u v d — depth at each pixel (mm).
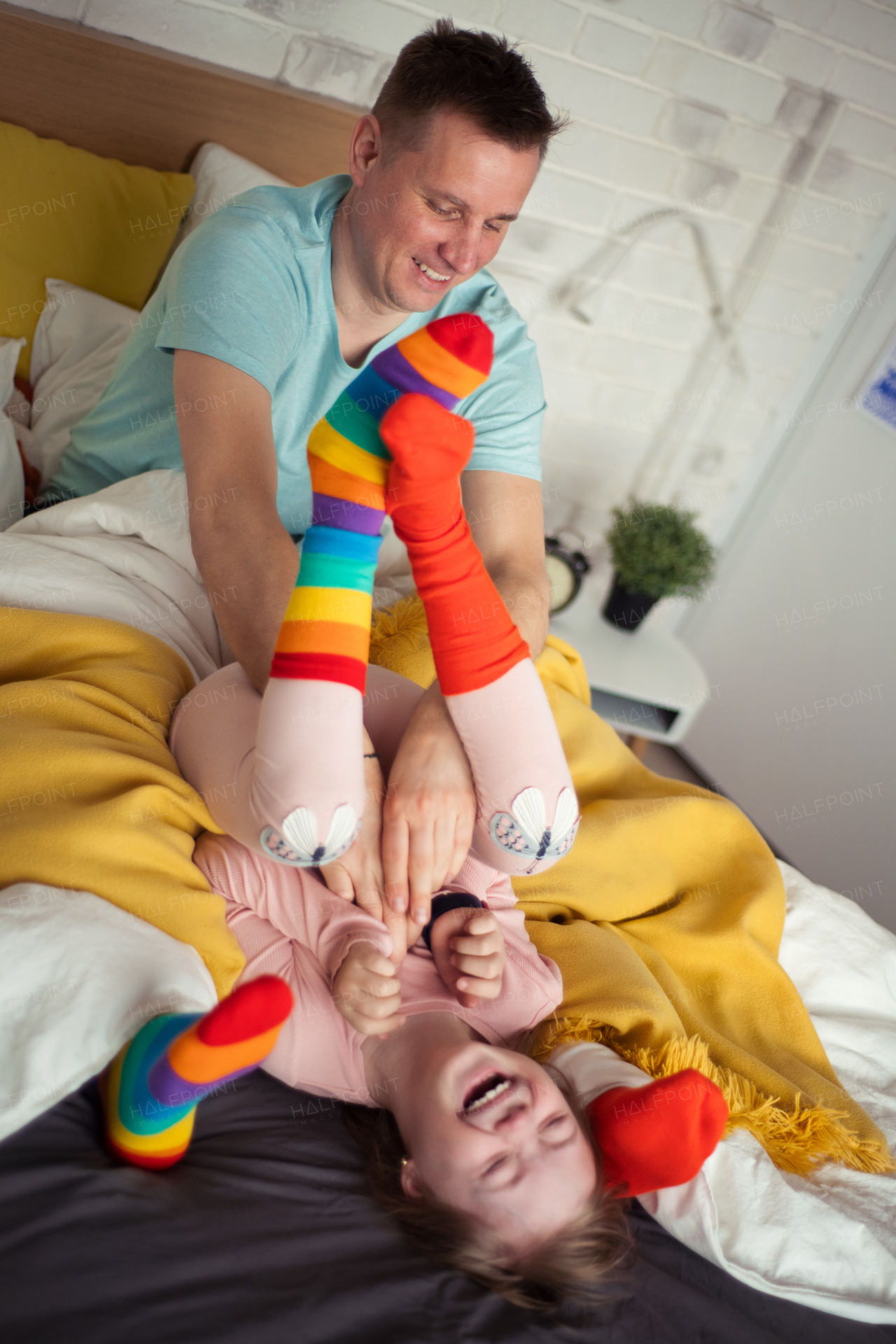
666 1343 760
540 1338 723
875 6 1911
